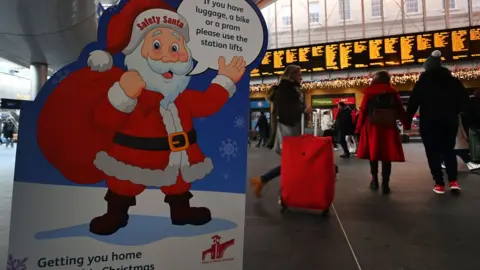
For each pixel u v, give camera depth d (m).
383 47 17.33
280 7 23.42
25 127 1.33
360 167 6.74
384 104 4.19
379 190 4.30
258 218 3.05
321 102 19.55
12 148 16.27
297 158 3.19
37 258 1.33
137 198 1.49
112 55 1.45
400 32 20.95
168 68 1.54
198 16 1.60
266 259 2.10
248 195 4.08
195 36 1.59
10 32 5.51
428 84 4.04
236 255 1.67
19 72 21.64
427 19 20.30
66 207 1.38
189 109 1.59
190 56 1.58
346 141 9.70
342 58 18.12
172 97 1.56
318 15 22.81
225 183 1.65
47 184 1.35
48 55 6.97
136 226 1.48
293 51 19.11
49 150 1.36
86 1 4.71
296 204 3.18
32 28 5.37
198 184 1.60
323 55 18.50
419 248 2.26
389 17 21.25
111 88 1.45
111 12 1.45
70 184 1.38
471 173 5.66
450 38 16.22
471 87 16.42
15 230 1.30
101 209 1.43
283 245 2.34
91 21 5.31
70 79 1.39
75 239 1.39
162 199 1.53
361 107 4.38
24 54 6.85
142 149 1.50
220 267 1.63
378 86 4.27
